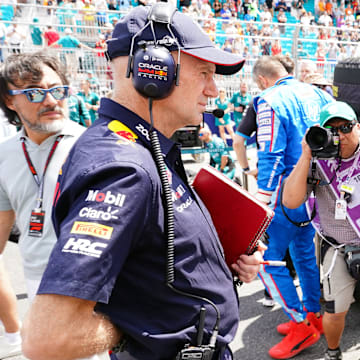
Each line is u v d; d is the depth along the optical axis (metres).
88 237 0.74
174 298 0.90
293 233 2.48
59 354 0.72
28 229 1.69
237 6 16.00
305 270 2.60
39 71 1.61
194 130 7.95
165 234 0.86
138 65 0.90
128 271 0.85
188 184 1.01
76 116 6.59
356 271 2.01
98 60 8.01
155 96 0.91
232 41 8.73
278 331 2.79
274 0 17.33
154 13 0.91
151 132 0.91
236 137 3.31
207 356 0.94
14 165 1.70
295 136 2.43
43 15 8.12
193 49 0.93
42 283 0.73
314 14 18.55
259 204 1.13
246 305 3.20
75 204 0.79
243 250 1.20
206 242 0.95
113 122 0.91
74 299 0.72
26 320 0.75
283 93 2.46
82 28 8.03
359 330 2.73
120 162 0.80
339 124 1.85
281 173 2.45
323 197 2.06
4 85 1.64
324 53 9.08
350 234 2.03
